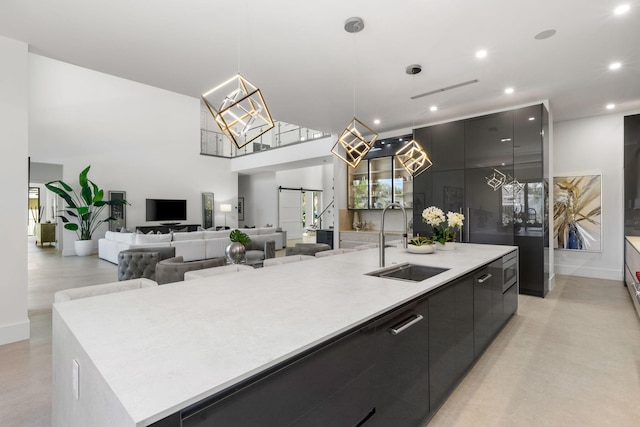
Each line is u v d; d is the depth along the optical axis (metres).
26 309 3.20
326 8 2.59
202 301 1.61
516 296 3.87
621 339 3.18
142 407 0.75
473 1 2.51
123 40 3.05
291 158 9.95
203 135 13.41
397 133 6.50
